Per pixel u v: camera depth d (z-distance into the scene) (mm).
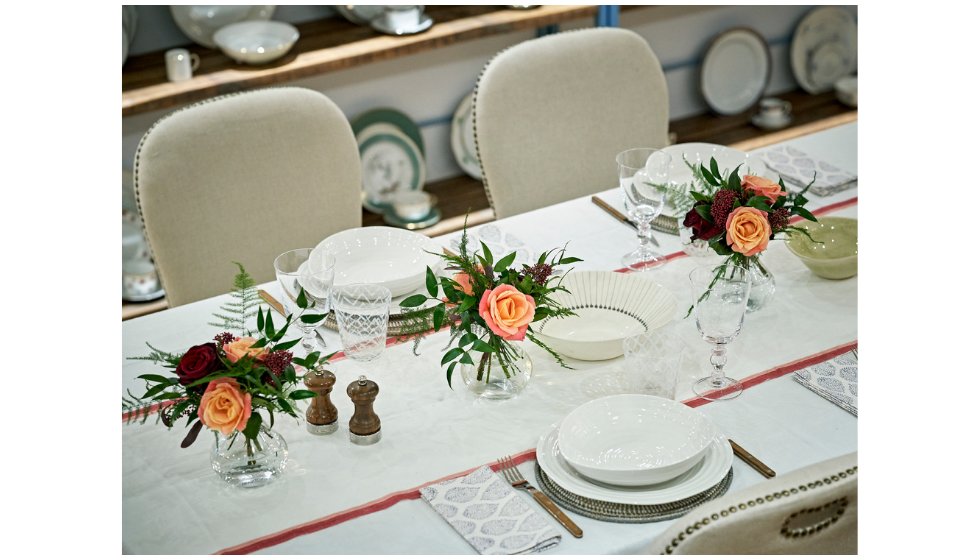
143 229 2037
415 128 3213
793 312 1668
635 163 1812
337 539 1218
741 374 1511
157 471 1362
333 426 1422
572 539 1191
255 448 1321
